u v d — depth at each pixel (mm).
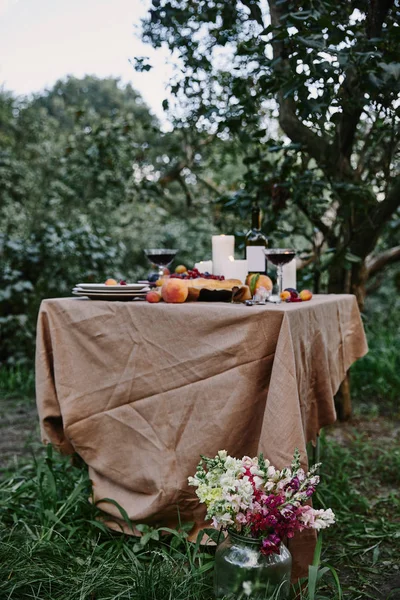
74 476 2318
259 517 1448
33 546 1773
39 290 5016
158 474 1812
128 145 4539
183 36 3133
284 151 3209
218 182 5711
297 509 1477
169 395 1813
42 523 1988
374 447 3156
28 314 4945
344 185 3033
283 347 1595
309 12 2297
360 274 3645
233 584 1466
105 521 2004
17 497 2178
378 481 2691
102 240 5285
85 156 4574
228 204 3416
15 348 4941
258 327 1658
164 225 7250
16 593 1558
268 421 1587
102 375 1956
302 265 3723
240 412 1687
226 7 2977
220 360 1715
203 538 1801
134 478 1894
